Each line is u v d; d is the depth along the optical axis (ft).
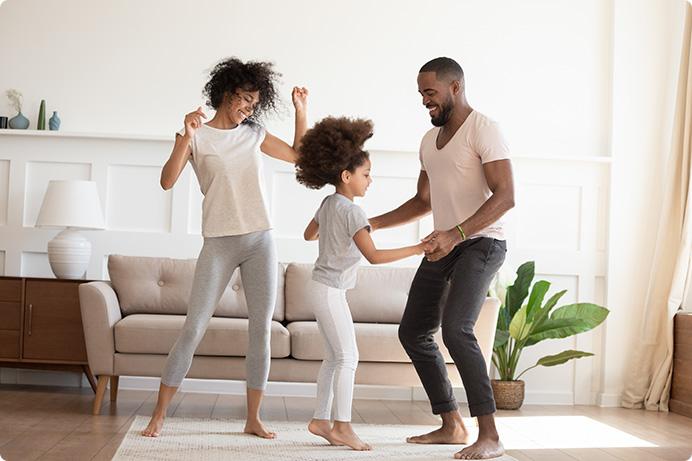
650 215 18.34
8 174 17.53
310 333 14.16
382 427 13.69
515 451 12.12
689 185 17.20
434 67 11.32
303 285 16.05
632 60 18.38
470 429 14.03
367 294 16.08
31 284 15.88
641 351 17.81
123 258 15.83
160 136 17.52
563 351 17.99
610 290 18.22
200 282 11.89
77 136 17.43
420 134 18.33
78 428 12.56
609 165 18.40
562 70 18.60
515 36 18.56
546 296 18.40
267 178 17.85
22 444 11.18
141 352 14.06
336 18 18.34
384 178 18.06
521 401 17.07
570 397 18.28
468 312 11.16
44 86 17.80
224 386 17.57
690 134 17.28
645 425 15.31
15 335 15.87
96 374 14.07
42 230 17.48
